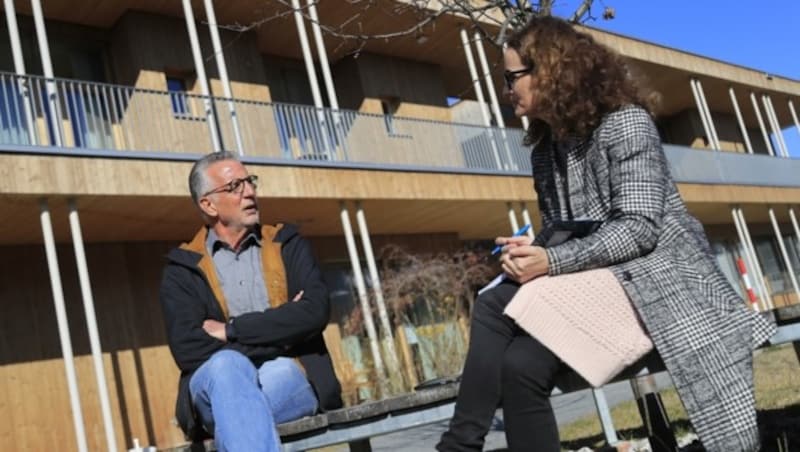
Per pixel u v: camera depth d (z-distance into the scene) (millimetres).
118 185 10281
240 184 3096
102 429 11617
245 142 14195
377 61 17828
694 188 21141
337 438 2676
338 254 15500
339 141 13625
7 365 11031
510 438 2062
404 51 17969
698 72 23344
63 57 13414
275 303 3023
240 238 3117
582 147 2408
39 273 11641
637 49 21391
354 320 14906
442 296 15695
